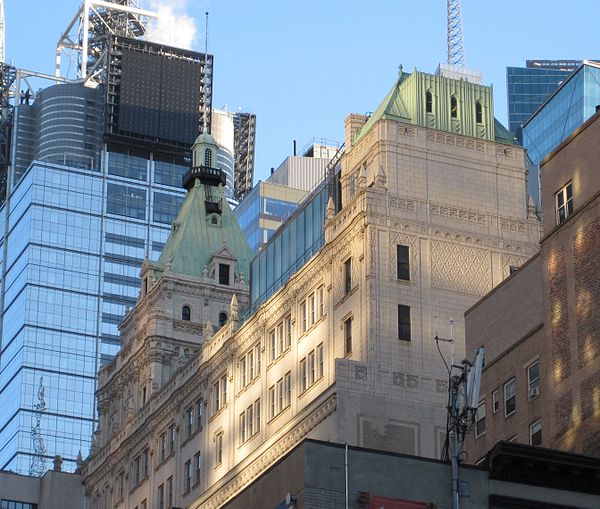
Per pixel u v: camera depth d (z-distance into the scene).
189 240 185.88
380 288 135.62
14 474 191.00
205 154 195.50
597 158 106.81
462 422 95.81
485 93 148.62
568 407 104.31
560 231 109.25
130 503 173.75
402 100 146.38
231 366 154.88
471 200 142.75
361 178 140.50
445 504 81.69
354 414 131.12
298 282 145.88
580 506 83.94
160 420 169.50
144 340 180.38
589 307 104.38
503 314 116.75
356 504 80.38
